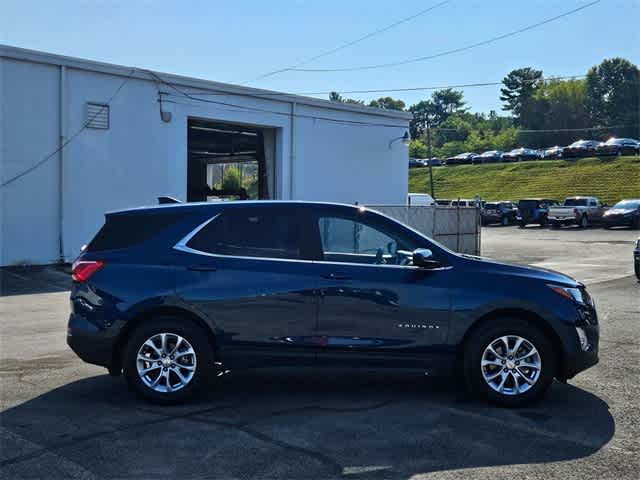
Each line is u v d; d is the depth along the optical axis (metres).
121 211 6.40
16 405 6.05
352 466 4.61
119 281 6.12
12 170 18.17
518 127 132.62
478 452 4.89
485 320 6.15
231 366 6.12
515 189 65.56
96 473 4.47
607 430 5.42
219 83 22.78
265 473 4.48
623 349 8.70
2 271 17.66
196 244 6.23
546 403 6.20
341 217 6.31
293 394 6.47
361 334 6.07
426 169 82.38
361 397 6.38
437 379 7.11
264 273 6.11
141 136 20.91
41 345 8.99
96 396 6.36
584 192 59.38
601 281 17.16
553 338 6.20
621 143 67.88
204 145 30.09
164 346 6.07
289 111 25.19
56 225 19.06
